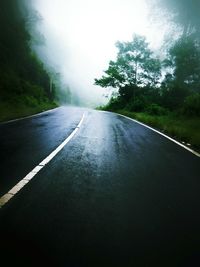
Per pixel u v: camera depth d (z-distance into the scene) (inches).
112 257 112.5
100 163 272.2
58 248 117.0
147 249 119.7
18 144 353.4
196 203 177.2
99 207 162.7
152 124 754.2
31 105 1225.4
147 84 1836.9
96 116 1023.0
